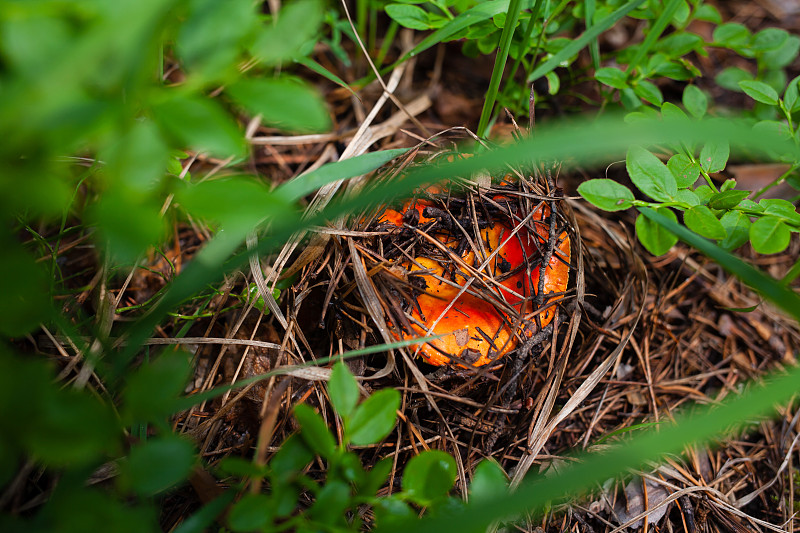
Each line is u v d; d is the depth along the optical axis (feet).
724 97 1.77
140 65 0.99
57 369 1.30
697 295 1.57
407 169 1.42
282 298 1.41
